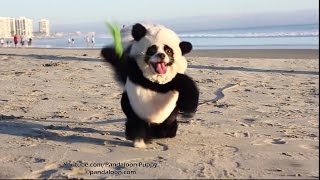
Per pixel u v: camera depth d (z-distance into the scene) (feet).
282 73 12.26
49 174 4.31
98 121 6.59
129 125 5.14
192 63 14.89
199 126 6.15
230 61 15.90
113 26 5.30
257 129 5.98
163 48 4.88
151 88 4.94
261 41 39.63
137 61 4.93
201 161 4.61
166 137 5.42
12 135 5.79
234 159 4.66
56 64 14.24
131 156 4.83
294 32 54.29
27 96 8.66
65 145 5.29
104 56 5.37
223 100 8.17
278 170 4.30
